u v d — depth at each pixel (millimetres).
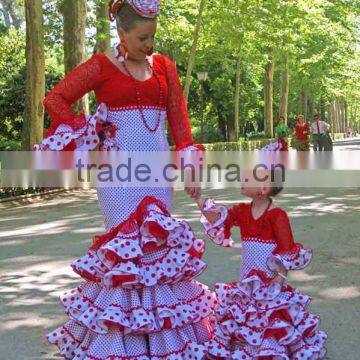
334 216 10242
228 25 25797
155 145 3932
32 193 15258
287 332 3832
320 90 54000
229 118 43781
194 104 41875
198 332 3949
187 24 24031
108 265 3703
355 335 4531
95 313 3732
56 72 27938
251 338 3834
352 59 49938
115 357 3658
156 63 4000
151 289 3766
